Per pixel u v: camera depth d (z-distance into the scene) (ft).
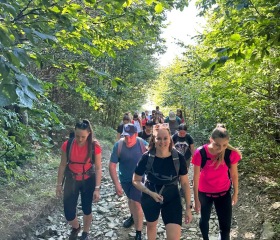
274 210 17.49
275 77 19.80
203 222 13.58
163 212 11.62
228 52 10.81
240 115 22.50
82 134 13.09
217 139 12.41
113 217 18.67
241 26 12.46
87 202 14.21
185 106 70.85
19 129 18.43
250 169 22.56
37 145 26.55
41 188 20.71
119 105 70.64
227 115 24.85
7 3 6.86
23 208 17.49
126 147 14.61
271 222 16.19
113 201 21.57
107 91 50.16
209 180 13.07
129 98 77.82
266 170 21.03
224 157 12.82
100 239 15.92
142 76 69.67
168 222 11.42
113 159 14.61
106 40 16.14
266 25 10.96
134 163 14.58
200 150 12.96
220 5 20.53
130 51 57.77
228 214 13.33
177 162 11.43
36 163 25.08
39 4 9.36
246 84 20.71
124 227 17.22
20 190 19.38
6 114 17.29
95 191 13.88
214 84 21.22
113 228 17.11
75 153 13.60
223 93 21.54
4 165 17.25
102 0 10.23
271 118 19.97
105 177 27.99
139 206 14.84
